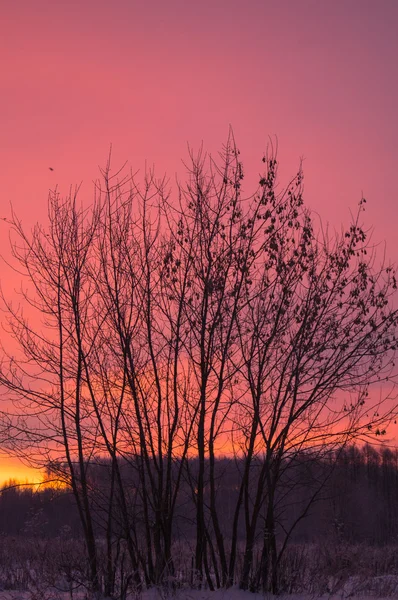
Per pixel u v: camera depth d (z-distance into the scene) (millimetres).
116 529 11266
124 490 11227
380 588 11719
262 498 11805
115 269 11211
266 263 11391
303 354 10969
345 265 11344
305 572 11945
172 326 11195
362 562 13016
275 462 11258
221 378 10945
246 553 10906
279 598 10070
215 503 11852
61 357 10867
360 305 11156
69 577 10195
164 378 11164
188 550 12555
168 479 10898
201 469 10922
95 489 11023
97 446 10828
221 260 11266
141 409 11070
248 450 10992
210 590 10516
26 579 11844
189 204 11555
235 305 11055
